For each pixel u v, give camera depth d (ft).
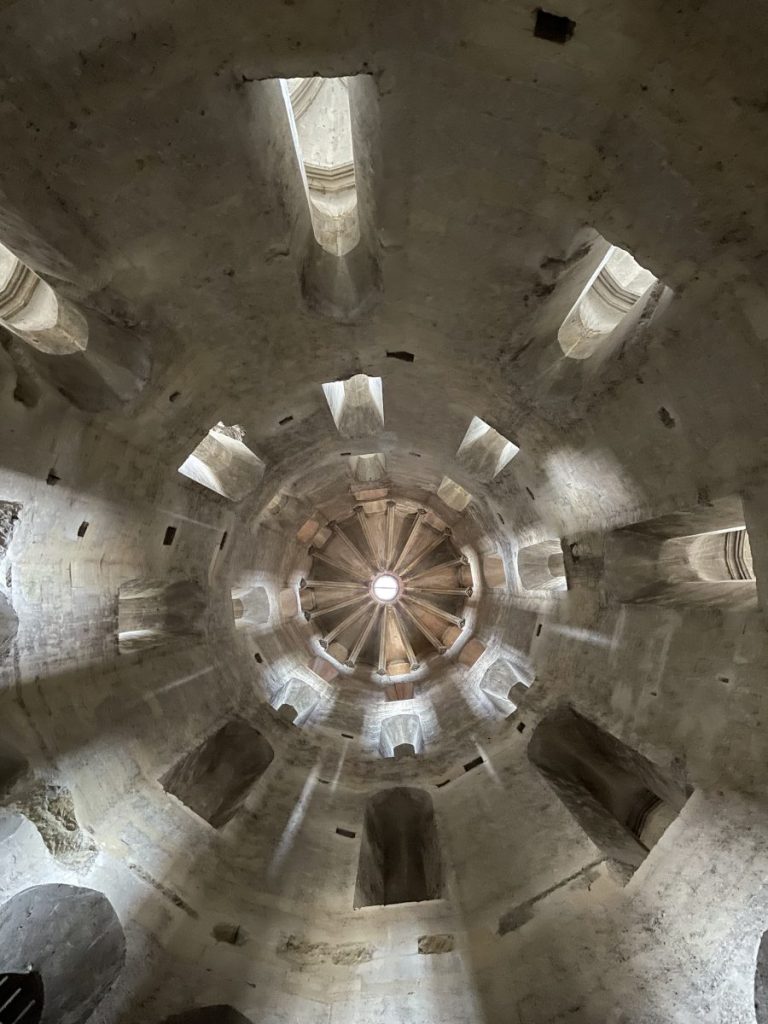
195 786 32.40
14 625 21.94
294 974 23.22
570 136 15.53
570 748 32.58
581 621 32.68
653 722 25.98
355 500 54.54
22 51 13.66
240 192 18.45
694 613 25.00
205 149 16.81
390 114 16.11
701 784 22.98
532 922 24.23
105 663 27.78
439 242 20.07
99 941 20.98
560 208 17.69
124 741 27.27
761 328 16.83
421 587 57.62
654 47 13.04
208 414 27.91
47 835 21.58
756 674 21.59
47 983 19.57
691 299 17.95
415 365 27.43
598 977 21.40
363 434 35.83
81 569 25.63
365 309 23.95
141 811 26.08
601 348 22.82
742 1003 19.01
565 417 25.48
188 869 25.48
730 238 15.83
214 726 33.35
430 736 40.63
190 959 22.29
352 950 24.38
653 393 21.39
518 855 28.09
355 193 23.85
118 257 19.39
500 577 46.80
